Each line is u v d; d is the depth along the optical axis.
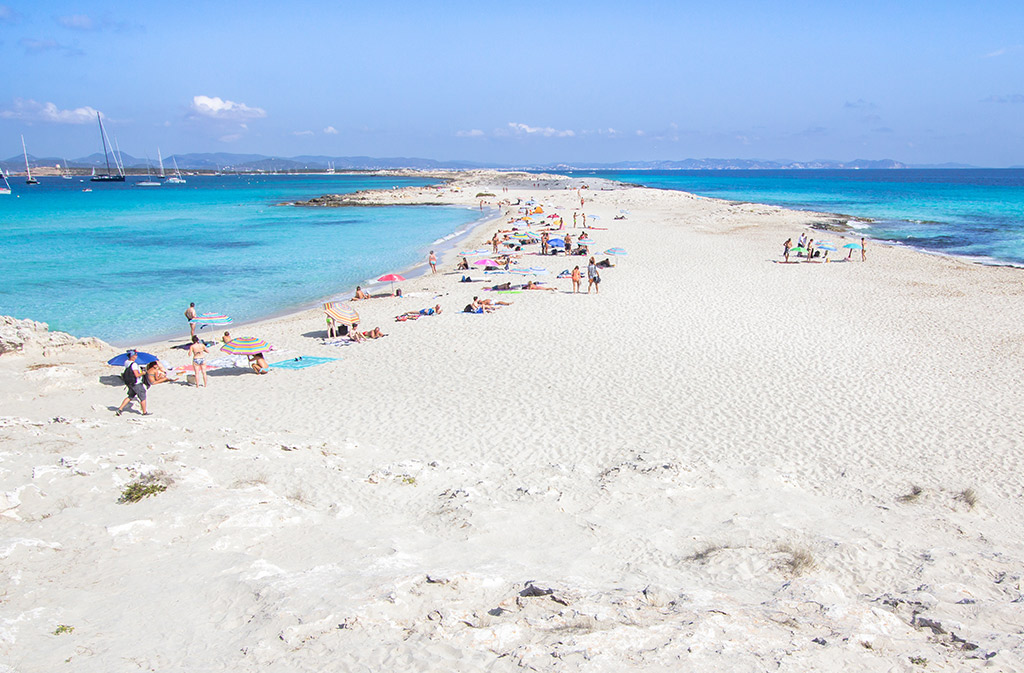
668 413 16.22
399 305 29.62
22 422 13.49
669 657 5.75
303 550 8.52
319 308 30.83
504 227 60.25
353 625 6.31
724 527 9.79
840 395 17.45
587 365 20.23
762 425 15.42
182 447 12.28
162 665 5.86
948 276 34.16
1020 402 16.89
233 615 6.76
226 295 33.81
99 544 8.13
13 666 5.73
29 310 30.28
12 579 7.23
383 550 8.50
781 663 5.65
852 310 26.94
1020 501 11.81
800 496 11.57
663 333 23.69
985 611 7.22
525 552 8.93
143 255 46.78
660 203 83.19
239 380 19.77
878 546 9.34
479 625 6.51
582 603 6.82
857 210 78.44
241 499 9.62
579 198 93.44
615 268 36.81
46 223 70.38
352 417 16.22
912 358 20.66
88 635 6.34
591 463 13.21
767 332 23.69
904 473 12.89
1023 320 25.23
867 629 6.43
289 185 195.88
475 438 14.68
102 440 12.56
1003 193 114.88
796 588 7.60
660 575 8.19
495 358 21.20
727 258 39.84
